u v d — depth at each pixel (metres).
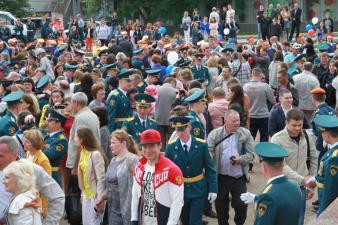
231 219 13.56
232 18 43.09
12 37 45.16
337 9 60.41
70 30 46.06
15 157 8.91
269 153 7.87
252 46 32.97
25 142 10.78
